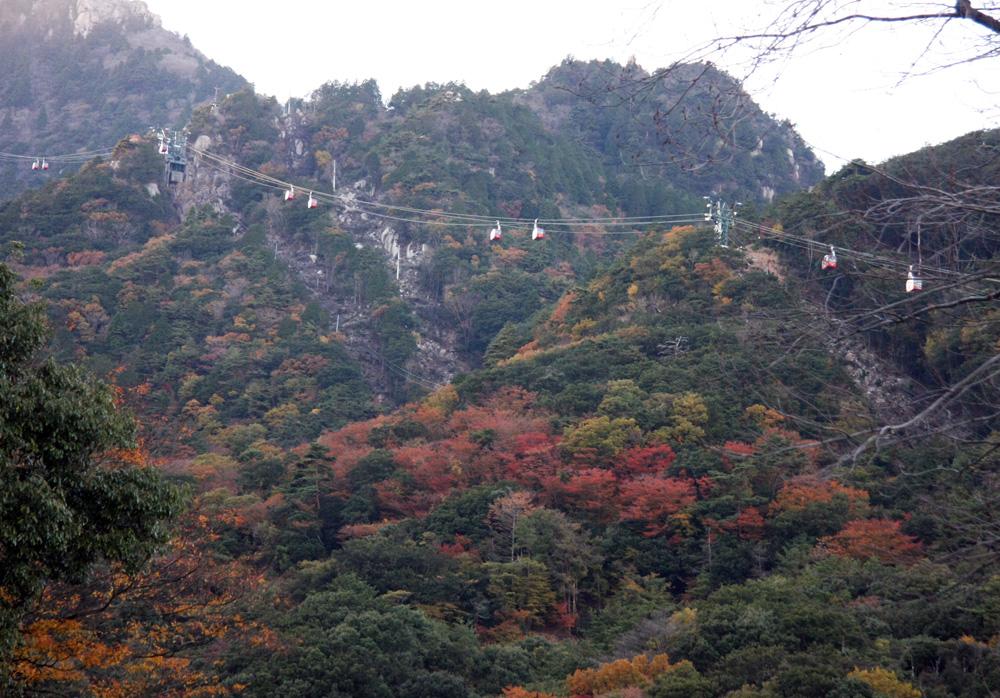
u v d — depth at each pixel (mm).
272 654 34062
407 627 38438
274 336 109688
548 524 50000
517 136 172625
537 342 86000
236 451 74375
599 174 181875
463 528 51906
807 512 46188
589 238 154375
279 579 45531
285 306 119250
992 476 7602
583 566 48375
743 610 37812
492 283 132375
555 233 153625
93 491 14531
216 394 92562
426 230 148250
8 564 13148
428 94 190250
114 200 145625
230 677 32062
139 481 14977
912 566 8047
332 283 141125
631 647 39375
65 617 17297
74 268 124438
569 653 40031
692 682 33125
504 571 46781
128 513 14711
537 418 63562
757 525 47281
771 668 33094
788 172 180500
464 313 131500
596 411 62250
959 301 7129
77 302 106625
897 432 7332
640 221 161750
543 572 47125
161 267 124062
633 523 52094
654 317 76062
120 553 14609
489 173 162500
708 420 56531
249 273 123938
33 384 14141
